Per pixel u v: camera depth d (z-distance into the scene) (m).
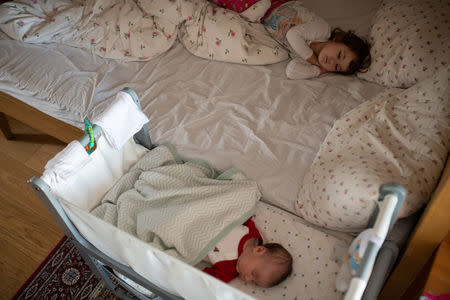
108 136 1.11
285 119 1.41
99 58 1.69
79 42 1.72
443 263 0.88
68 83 1.55
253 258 1.03
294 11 1.76
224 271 1.07
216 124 1.40
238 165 1.27
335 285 1.00
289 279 1.03
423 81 1.20
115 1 1.81
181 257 1.06
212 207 1.10
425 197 0.97
